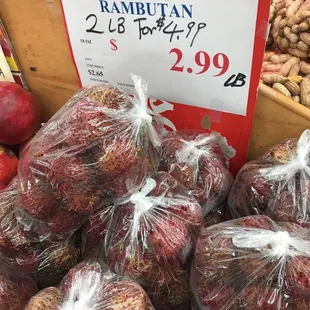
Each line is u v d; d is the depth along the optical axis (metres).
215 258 0.76
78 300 0.70
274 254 0.71
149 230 0.82
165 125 1.14
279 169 0.90
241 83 0.94
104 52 1.04
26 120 1.26
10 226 0.89
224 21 0.85
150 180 0.88
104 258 0.86
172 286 0.84
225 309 0.73
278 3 1.62
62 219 0.84
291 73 1.42
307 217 0.85
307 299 0.69
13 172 1.28
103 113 0.80
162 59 0.98
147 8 0.90
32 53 1.21
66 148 0.79
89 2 0.96
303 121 0.99
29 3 1.08
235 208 0.98
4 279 0.90
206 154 0.98
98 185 0.81
